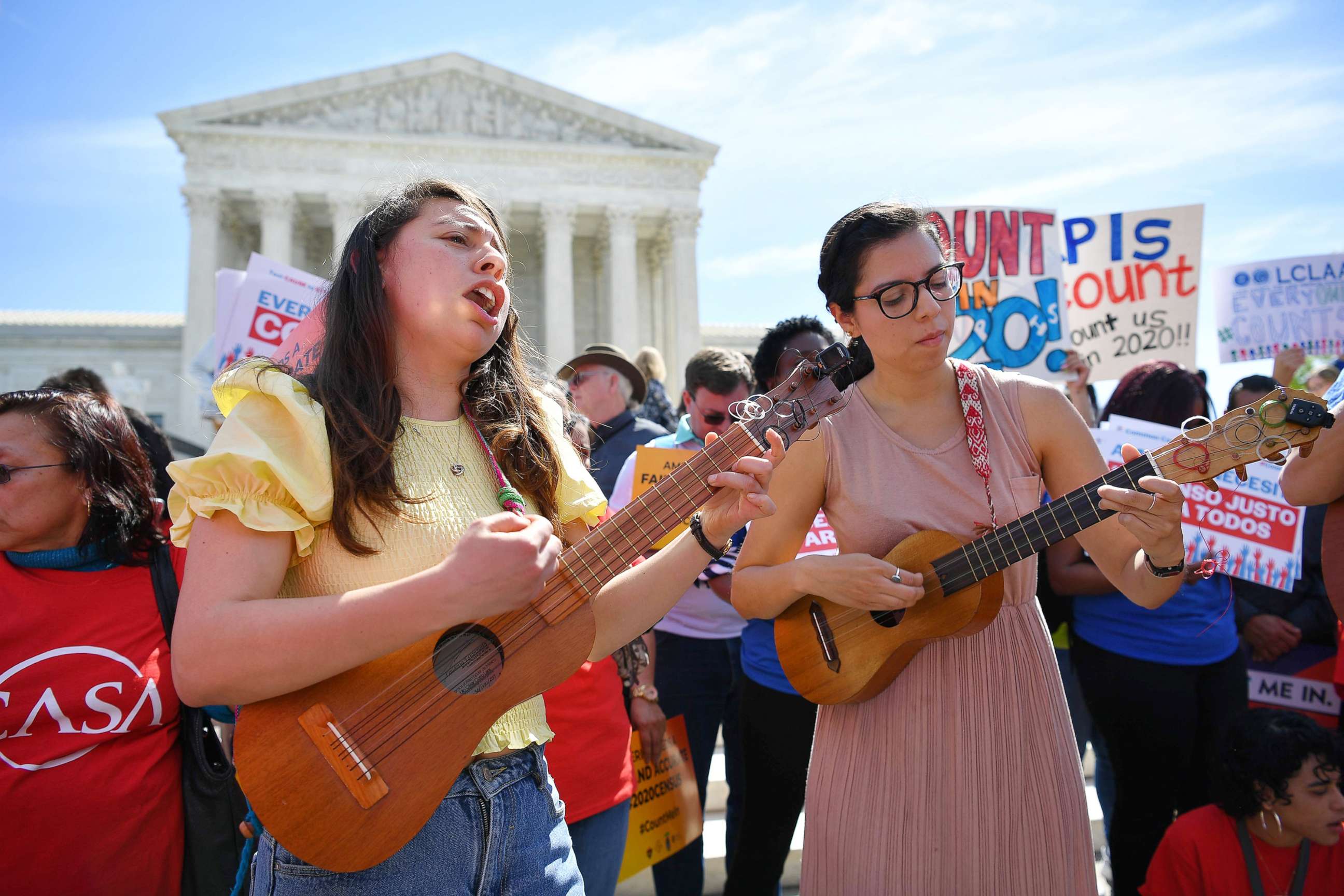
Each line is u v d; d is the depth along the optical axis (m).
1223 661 3.24
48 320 34.75
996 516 1.97
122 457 2.31
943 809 1.91
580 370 4.47
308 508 1.33
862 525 2.03
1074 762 1.98
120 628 2.19
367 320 1.51
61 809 2.05
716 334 39.91
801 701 3.05
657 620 1.68
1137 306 5.37
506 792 1.47
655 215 38.34
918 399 2.06
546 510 1.71
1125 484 1.80
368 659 1.22
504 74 36.78
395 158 34.88
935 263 1.93
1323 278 5.60
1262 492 3.59
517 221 38.44
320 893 1.34
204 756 2.26
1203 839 2.79
